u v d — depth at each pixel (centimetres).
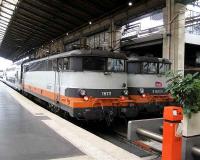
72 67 1138
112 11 2330
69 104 1142
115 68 1178
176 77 635
